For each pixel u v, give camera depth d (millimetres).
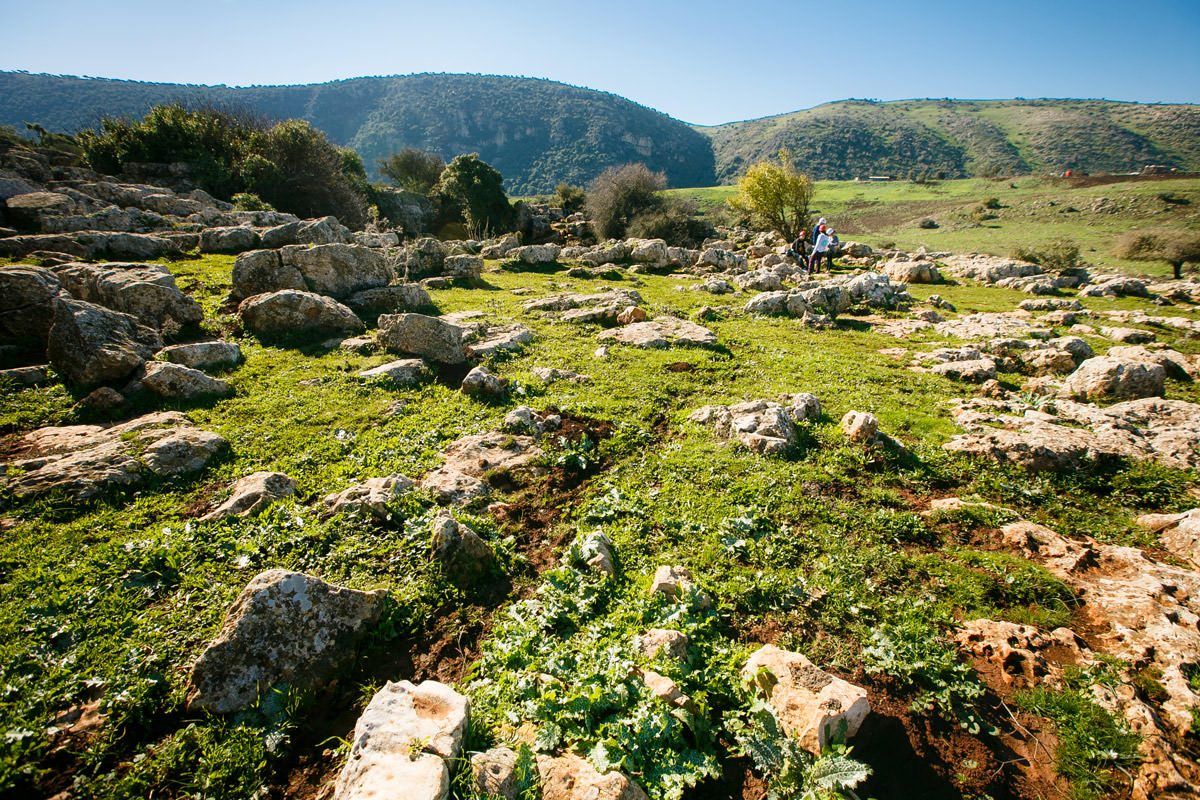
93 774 4234
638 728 4461
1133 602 6070
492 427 10148
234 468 8430
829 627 5949
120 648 5203
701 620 5855
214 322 14266
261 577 5277
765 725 4535
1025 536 7395
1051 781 4566
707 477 8734
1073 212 63469
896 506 8297
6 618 5363
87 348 10281
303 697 4934
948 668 5375
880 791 4406
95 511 7211
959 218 70250
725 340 16547
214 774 4219
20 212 21219
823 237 29359
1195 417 10430
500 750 4172
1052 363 14695
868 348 17016
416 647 5668
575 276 26938
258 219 27125
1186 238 36375
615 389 12164
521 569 6875
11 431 8992
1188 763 4480
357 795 3514
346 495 7637
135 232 22547
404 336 13180
